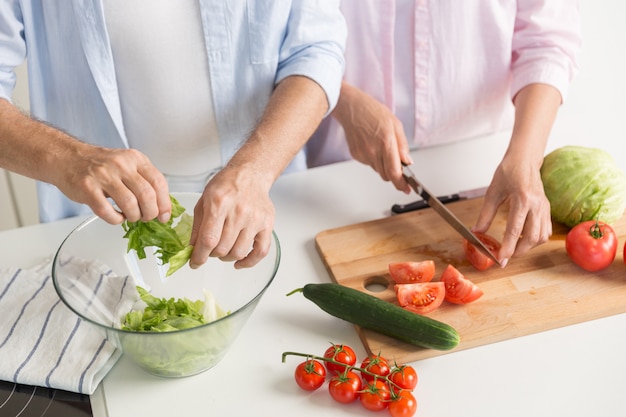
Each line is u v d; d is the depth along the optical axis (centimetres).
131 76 160
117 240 135
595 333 130
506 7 177
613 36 221
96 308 124
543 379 121
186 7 155
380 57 182
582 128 183
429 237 152
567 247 142
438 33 178
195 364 121
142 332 111
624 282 138
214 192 121
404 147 159
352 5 177
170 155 172
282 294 141
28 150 123
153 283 135
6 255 152
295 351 129
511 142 156
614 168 152
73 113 166
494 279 140
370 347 127
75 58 157
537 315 132
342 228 154
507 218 151
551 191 153
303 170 175
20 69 224
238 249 121
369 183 171
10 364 124
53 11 151
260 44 159
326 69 155
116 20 153
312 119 149
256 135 140
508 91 189
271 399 121
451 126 193
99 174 115
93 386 122
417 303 134
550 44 175
